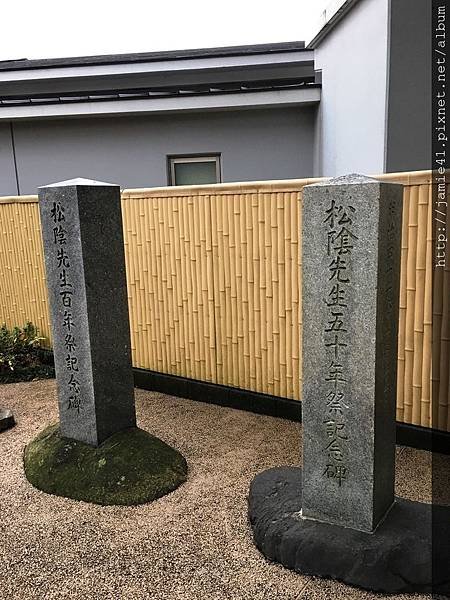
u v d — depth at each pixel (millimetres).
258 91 6285
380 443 2510
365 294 2373
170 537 2773
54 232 3396
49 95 7160
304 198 2459
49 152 7309
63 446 3533
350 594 2336
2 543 2779
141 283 4984
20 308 6086
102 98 6527
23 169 7438
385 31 3982
